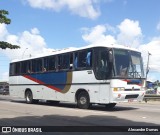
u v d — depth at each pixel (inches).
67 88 844.0
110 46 733.3
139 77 768.3
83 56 795.4
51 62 910.4
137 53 781.9
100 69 745.6
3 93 2084.2
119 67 732.0
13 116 625.0
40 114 661.9
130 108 832.9
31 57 1005.2
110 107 838.5
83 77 791.1
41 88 949.8
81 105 801.6
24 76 1032.8
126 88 735.1
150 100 1273.4
